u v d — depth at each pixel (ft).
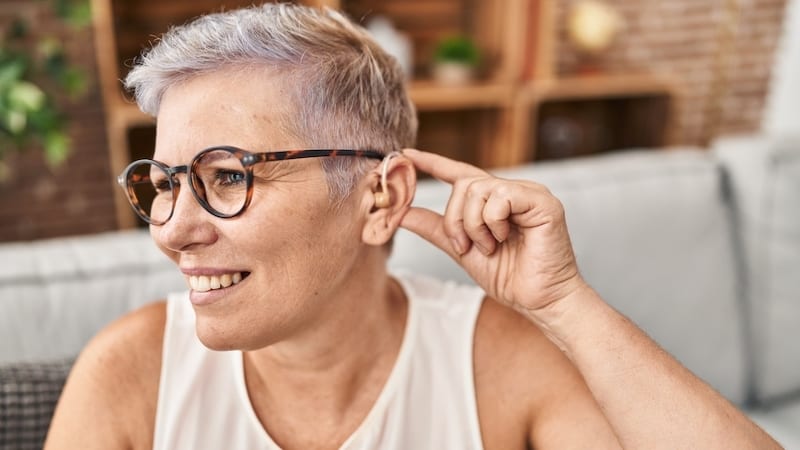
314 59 2.51
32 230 9.91
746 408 5.84
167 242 2.43
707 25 12.11
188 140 2.38
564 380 3.07
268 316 2.57
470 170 2.79
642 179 5.36
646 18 11.68
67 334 3.85
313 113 2.50
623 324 2.68
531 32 10.25
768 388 5.86
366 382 3.06
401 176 2.79
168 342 3.05
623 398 2.59
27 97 7.55
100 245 4.26
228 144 2.37
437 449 3.07
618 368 2.61
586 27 10.62
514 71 10.15
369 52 2.75
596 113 12.17
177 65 2.39
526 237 2.69
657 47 11.94
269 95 2.43
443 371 3.12
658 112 11.50
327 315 2.79
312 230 2.53
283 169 2.44
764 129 13.06
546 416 3.05
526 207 2.61
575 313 2.68
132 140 9.73
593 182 5.24
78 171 9.83
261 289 2.53
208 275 2.50
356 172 2.65
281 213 2.44
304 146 2.49
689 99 12.57
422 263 4.48
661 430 2.55
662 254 5.27
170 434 2.96
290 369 2.95
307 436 3.04
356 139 2.64
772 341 5.79
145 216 2.65
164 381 3.00
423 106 9.86
